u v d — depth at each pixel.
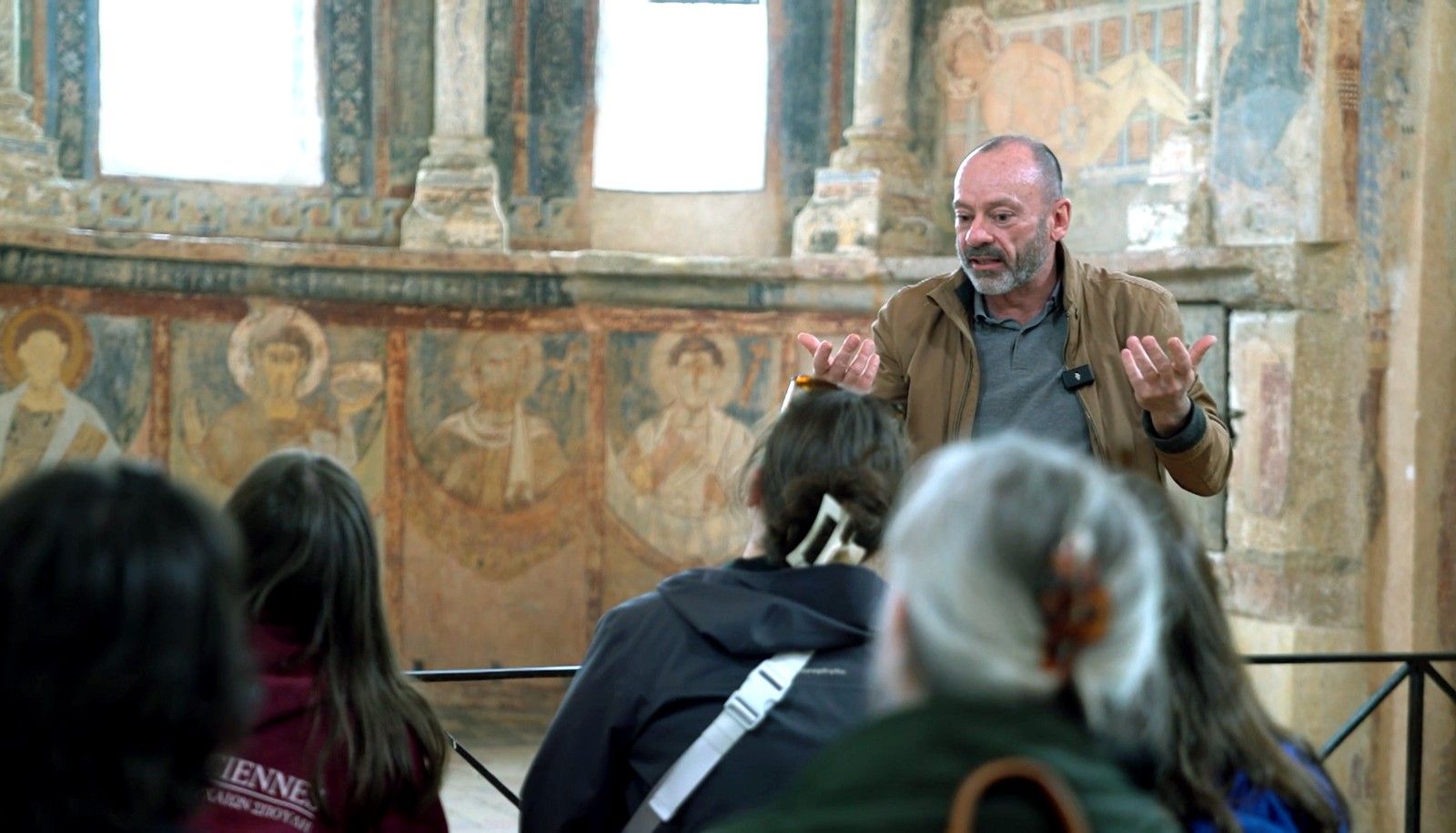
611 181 9.96
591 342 9.38
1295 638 7.17
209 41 9.63
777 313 9.25
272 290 8.89
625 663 2.40
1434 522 7.15
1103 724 1.43
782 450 2.37
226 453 8.93
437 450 9.25
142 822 1.29
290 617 2.37
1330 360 7.22
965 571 1.38
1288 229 7.27
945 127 9.60
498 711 9.31
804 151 9.88
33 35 8.97
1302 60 7.23
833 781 1.36
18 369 8.45
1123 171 8.88
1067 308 3.71
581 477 9.41
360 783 2.32
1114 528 1.41
